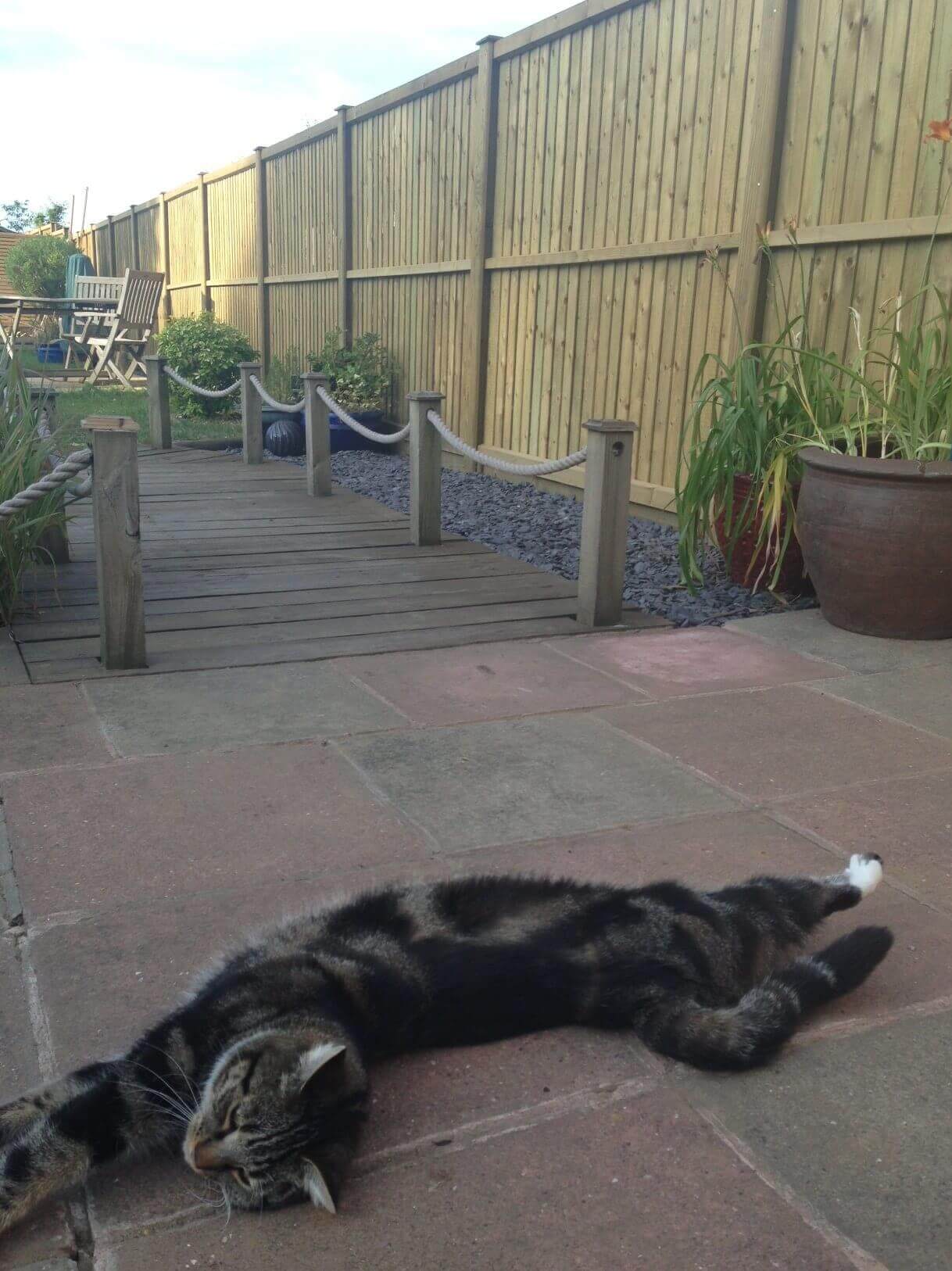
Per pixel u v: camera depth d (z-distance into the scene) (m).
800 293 6.64
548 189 8.71
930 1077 2.14
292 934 2.32
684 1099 2.06
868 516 4.90
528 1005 2.21
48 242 23.55
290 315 14.09
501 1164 1.89
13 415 5.53
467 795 3.39
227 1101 1.77
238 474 10.09
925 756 3.77
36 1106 1.87
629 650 5.00
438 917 2.34
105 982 2.37
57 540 6.23
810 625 5.38
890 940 2.38
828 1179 1.87
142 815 3.19
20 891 2.75
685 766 3.66
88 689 4.28
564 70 8.34
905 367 5.34
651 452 7.93
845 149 6.19
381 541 7.29
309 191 13.01
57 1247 1.71
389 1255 1.70
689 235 7.32
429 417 6.87
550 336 8.92
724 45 6.84
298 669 4.60
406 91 10.35
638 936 2.27
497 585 6.15
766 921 2.44
